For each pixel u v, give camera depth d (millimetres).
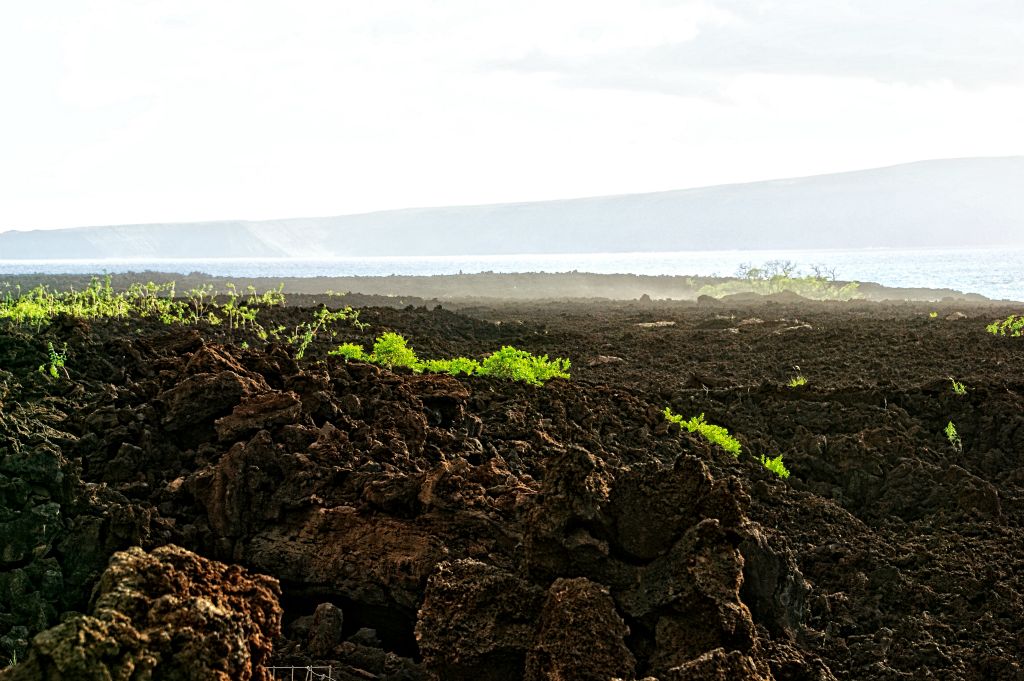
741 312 33875
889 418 12516
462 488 7594
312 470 7805
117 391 9281
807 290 48125
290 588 7312
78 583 6750
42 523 6863
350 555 7227
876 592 8109
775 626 7082
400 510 7543
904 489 10469
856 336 23062
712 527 6203
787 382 17641
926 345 21312
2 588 6523
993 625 7594
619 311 36469
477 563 6336
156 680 4547
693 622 5984
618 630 5781
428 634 6043
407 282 67000
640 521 6465
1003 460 11742
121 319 17656
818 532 9227
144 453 8242
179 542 7402
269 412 8586
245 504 7582
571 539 6312
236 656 4770
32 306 16109
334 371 10234
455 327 24469
